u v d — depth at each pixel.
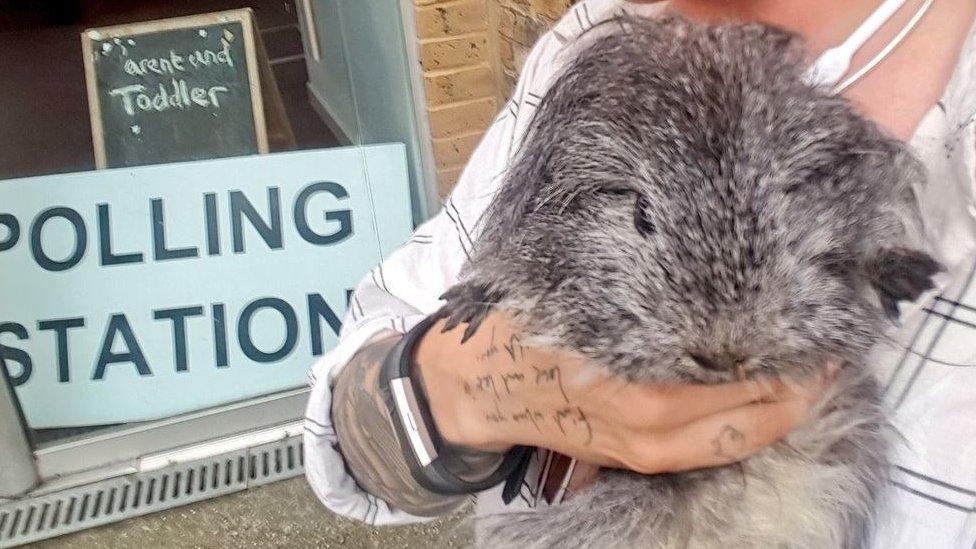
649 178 0.50
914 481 0.59
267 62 2.19
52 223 1.97
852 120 0.52
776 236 0.49
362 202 2.09
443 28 1.98
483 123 2.11
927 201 0.55
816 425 0.59
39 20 2.00
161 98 2.06
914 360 0.59
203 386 2.00
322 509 1.85
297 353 2.04
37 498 1.90
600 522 0.62
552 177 0.57
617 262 0.51
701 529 0.58
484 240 0.66
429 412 0.67
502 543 0.67
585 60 0.59
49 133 2.04
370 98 2.28
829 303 0.51
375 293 0.94
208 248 2.02
